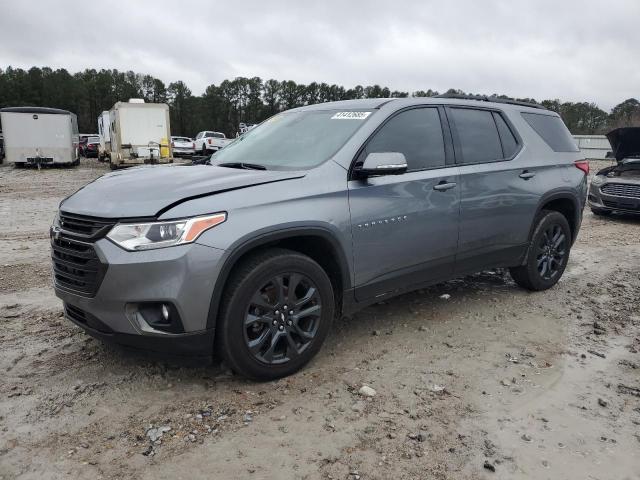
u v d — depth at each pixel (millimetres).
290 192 3318
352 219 3562
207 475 2475
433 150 4223
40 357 3641
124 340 3016
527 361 3756
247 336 3178
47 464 2531
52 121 24016
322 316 3500
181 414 2979
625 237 8727
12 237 7879
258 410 3033
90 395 3156
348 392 3262
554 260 5441
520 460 2627
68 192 14391
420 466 2568
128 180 3465
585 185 5688
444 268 4324
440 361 3729
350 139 3760
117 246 2904
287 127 4336
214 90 95250
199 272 2914
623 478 2514
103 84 92938
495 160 4719
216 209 3014
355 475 2492
